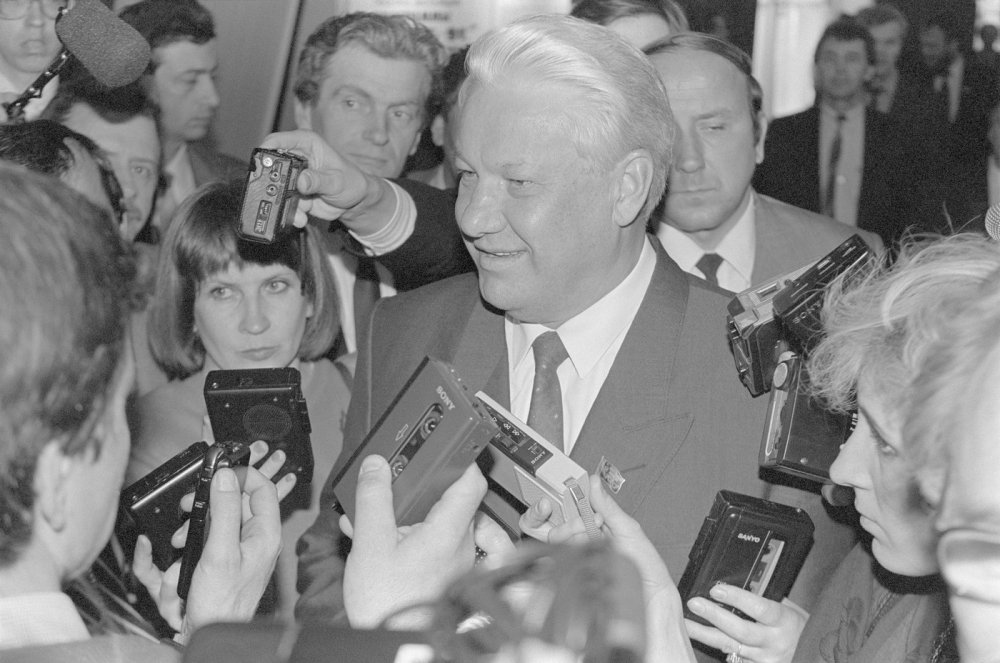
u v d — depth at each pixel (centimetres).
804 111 378
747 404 189
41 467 97
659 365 191
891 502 142
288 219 217
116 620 110
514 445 168
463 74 324
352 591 135
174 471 190
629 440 188
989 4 366
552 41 181
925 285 129
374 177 243
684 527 186
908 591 156
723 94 274
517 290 186
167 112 316
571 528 163
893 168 374
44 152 218
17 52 289
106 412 103
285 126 341
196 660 86
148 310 257
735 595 167
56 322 94
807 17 373
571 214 180
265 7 329
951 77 369
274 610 234
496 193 182
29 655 94
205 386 208
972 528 85
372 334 219
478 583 68
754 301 181
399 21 334
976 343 97
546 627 63
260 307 252
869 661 154
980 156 368
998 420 89
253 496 158
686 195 275
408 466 147
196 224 251
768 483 188
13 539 98
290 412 209
